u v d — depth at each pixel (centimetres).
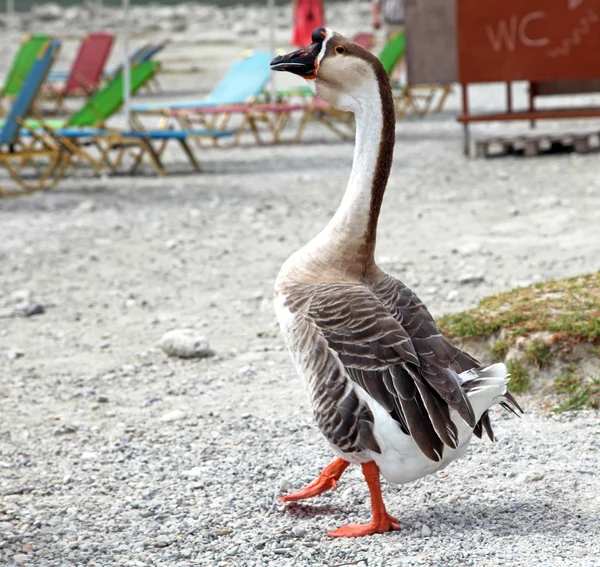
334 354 488
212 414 743
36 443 696
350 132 2608
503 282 1064
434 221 1412
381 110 521
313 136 2547
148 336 954
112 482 621
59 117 2953
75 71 3073
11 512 574
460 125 2567
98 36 3066
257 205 1569
